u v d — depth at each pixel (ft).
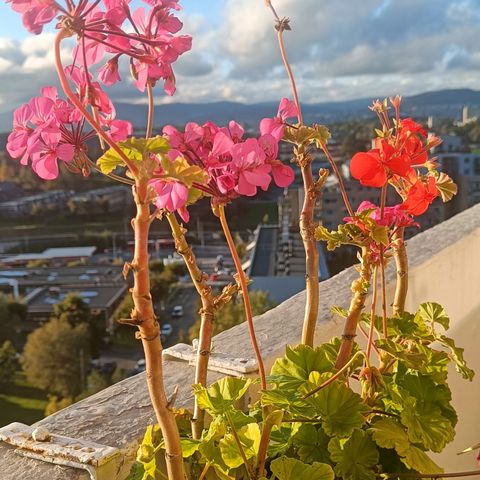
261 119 3.20
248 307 2.96
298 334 4.76
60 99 2.48
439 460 6.64
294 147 3.36
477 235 7.79
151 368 2.30
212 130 2.60
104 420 3.43
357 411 3.05
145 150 2.10
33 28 2.09
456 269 7.27
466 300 7.52
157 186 2.31
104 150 2.36
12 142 2.47
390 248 3.93
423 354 3.14
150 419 3.44
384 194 3.15
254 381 3.36
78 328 64.28
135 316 2.22
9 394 61.46
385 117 3.32
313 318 3.65
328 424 3.03
